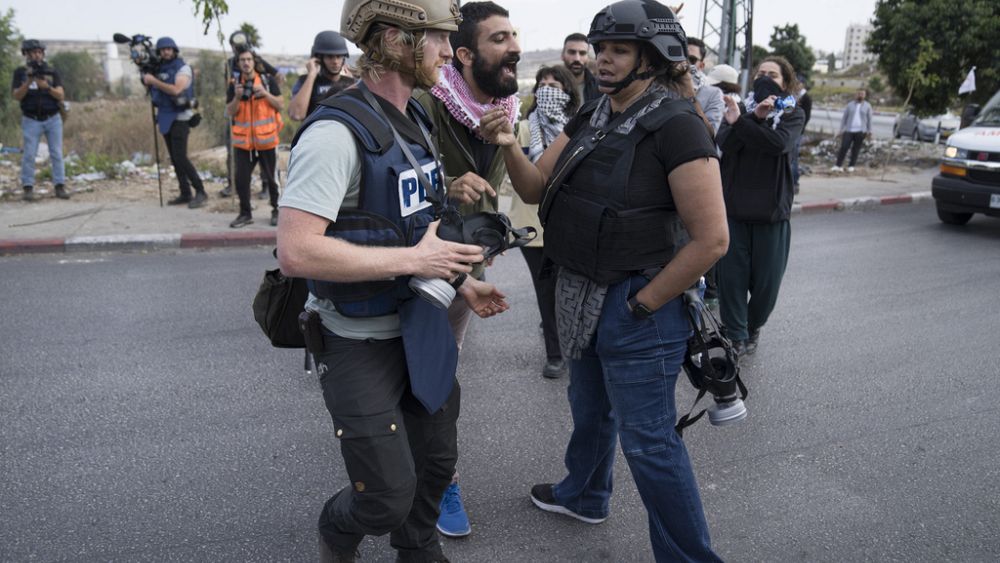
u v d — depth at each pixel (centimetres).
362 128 190
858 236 882
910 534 298
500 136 244
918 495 326
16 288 597
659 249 223
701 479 339
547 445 367
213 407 396
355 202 194
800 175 1362
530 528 300
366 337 205
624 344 230
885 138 2116
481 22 269
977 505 319
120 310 547
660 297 220
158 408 393
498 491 327
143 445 354
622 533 298
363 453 202
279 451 353
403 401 224
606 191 224
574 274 240
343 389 204
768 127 415
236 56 770
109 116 1695
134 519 297
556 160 258
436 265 193
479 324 541
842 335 530
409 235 200
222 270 665
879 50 1764
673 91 224
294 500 314
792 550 288
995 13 1593
